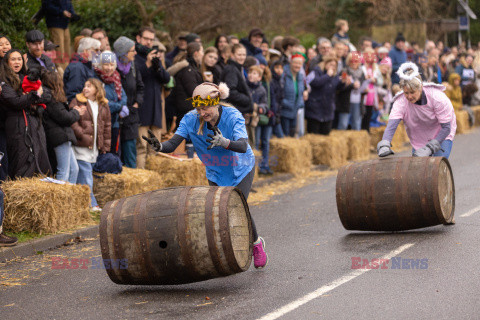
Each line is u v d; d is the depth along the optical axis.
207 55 20.86
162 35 31.38
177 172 19.44
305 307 9.70
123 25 32.22
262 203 19.48
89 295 10.93
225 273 10.46
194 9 38.53
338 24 29.75
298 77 24.89
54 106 16.11
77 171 16.78
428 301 9.70
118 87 18.14
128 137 18.92
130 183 17.47
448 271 11.14
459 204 17.16
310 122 26.81
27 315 9.99
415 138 15.29
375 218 14.03
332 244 13.77
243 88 20.77
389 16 47.38
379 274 11.21
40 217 14.66
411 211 13.73
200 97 11.00
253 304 9.95
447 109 14.63
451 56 39.56
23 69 15.77
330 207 18.30
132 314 9.80
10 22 21.08
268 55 26.33
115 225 10.59
